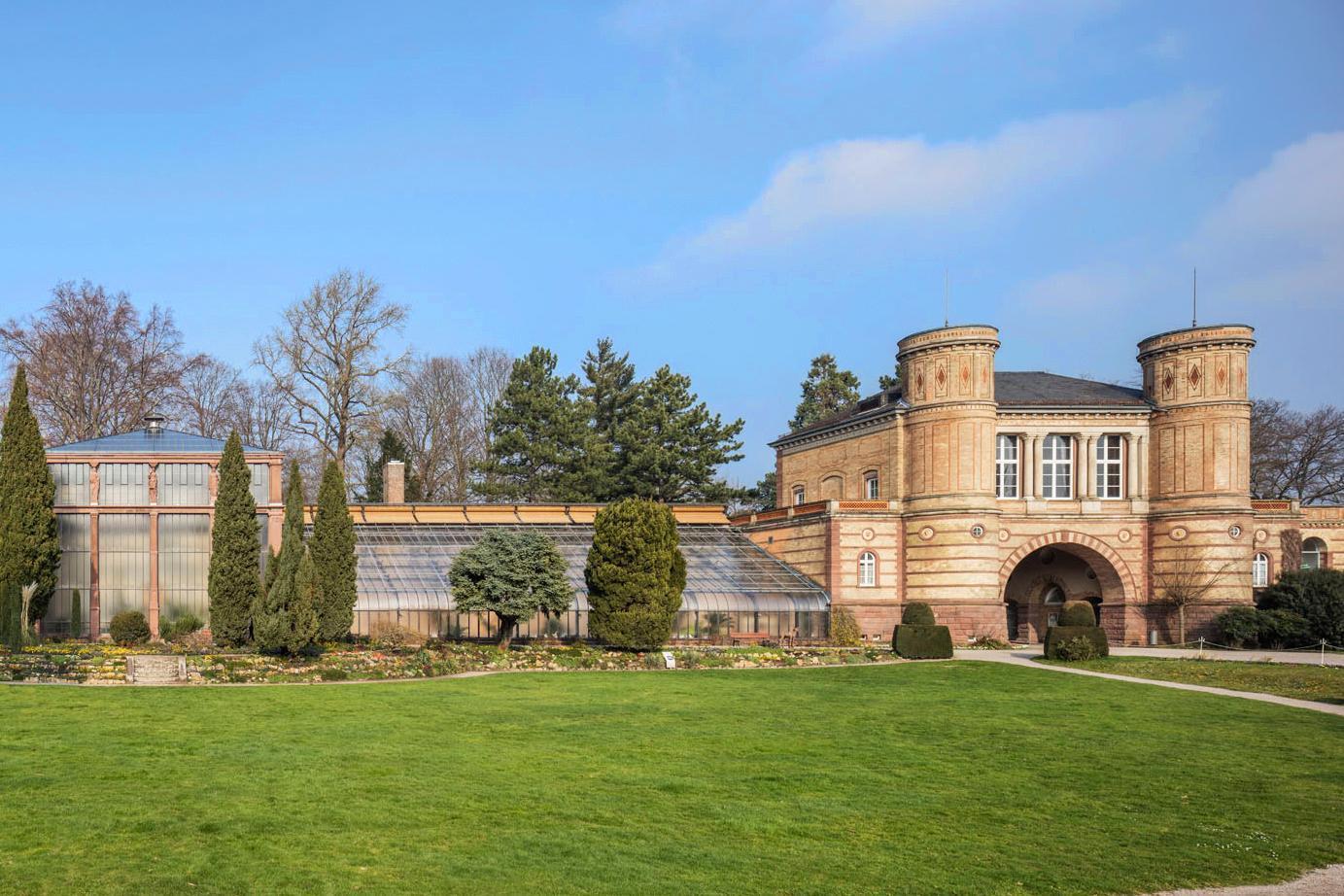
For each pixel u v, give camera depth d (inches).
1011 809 884.6
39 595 2005.4
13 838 712.4
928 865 728.3
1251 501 2994.6
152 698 1338.6
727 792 905.5
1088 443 2888.8
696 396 3927.2
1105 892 688.4
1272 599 2719.0
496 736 1128.8
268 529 2310.5
